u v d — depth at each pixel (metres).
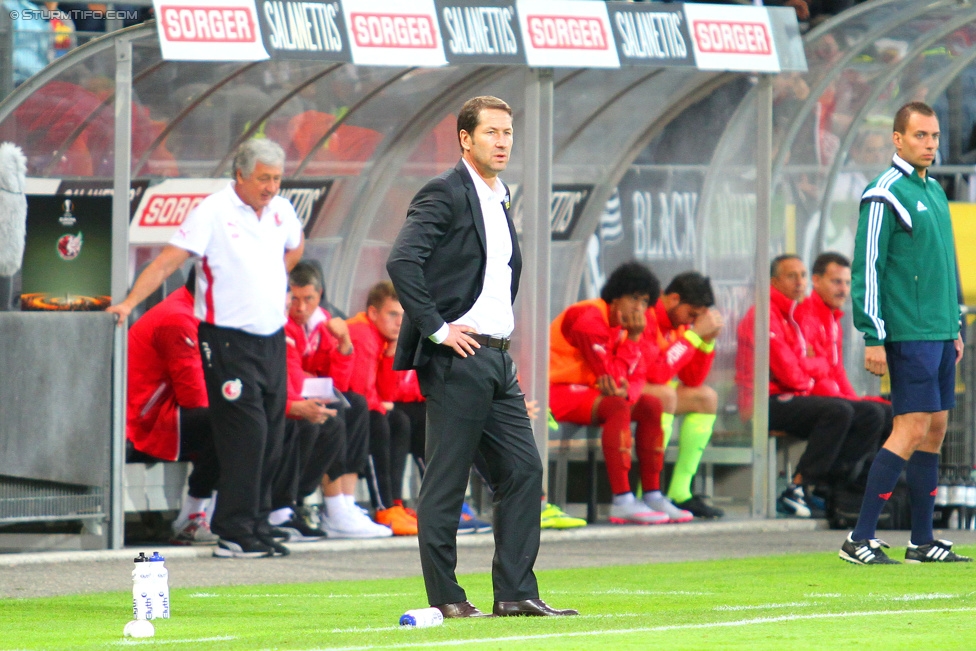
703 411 37.53
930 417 27.89
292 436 31.53
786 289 37.81
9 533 30.09
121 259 30.33
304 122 35.75
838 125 41.38
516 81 36.47
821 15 44.59
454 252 19.70
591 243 39.19
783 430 37.47
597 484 36.75
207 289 29.30
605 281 38.88
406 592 24.14
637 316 35.81
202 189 34.75
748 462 37.12
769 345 37.22
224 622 20.14
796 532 35.38
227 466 29.55
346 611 21.58
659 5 34.69
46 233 30.75
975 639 17.45
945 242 27.70
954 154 45.25
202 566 28.09
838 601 22.22
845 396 39.22
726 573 26.78
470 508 34.06
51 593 24.06
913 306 27.41
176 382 30.66
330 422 31.97
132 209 33.91
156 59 31.48
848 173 42.50
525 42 32.88
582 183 38.72
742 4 36.22
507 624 18.91
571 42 33.44
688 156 38.00
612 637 17.55
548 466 35.41
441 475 19.80
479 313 19.81
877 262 27.39
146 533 32.59
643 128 38.41
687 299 36.88
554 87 37.38
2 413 28.28
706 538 33.94
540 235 34.03
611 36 33.88
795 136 40.72
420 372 19.94
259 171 29.17
